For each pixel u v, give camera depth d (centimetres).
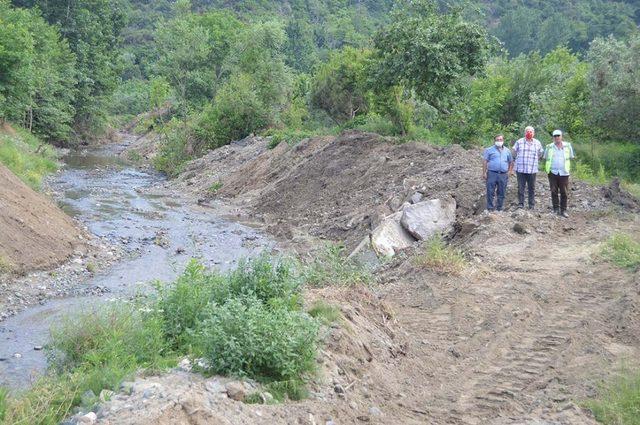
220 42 5012
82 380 596
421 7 2456
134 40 9019
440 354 766
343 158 2270
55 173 3012
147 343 700
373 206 1756
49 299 1175
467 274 1032
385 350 741
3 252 1284
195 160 3394
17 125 3547
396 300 963
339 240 1653
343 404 586
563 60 4000
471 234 1275
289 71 4353
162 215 2108
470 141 2339
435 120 2595
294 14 10306
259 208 2261
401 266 1145
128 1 9881
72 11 4681
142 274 1386
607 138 2631
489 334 813
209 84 4906
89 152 4400
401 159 2022
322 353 652
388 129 2566
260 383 578
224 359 580
